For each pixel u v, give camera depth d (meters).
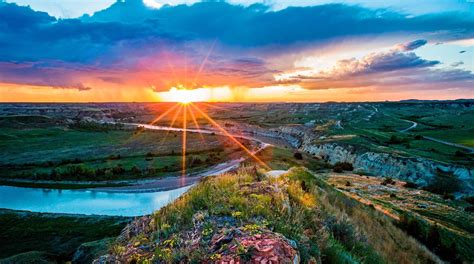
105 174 82.56
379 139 117.50
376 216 22.88
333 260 7.60
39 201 64.56
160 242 6.85
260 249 5.38
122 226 44.91
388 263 12.21
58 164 93.88
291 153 104.69
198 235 6.63
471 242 30.03
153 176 81.94
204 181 12.29
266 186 11.01
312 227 9.20
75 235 41.84
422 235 26.23
